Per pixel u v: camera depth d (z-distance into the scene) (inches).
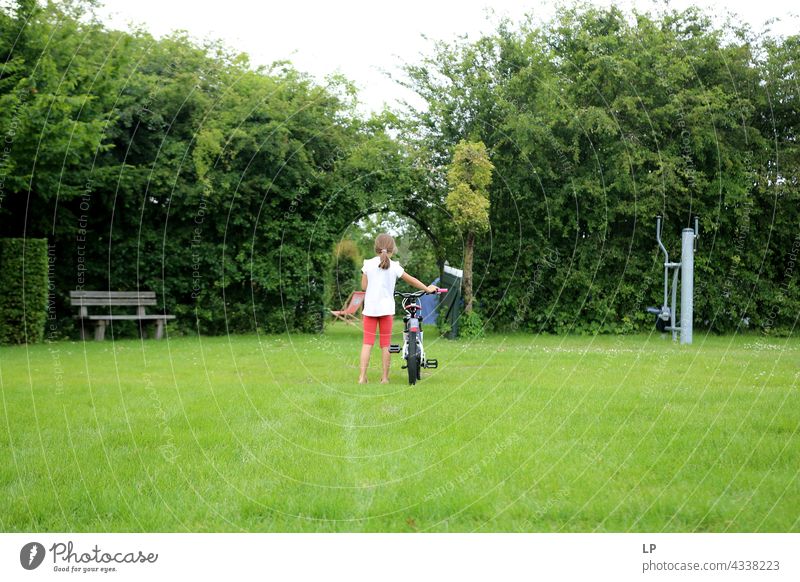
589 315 625.0
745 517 133.9
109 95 522.0
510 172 614.5
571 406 240.4
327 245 649.0
